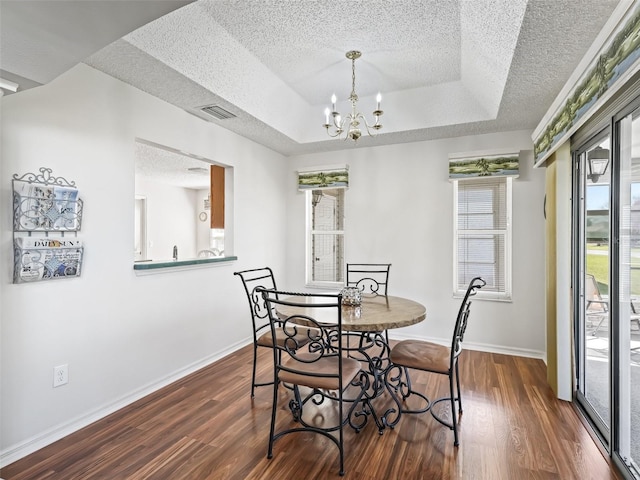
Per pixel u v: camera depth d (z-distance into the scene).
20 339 1.93
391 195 4.11
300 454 1.95
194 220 8.62
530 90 2.55
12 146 1.89
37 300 2.00
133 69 2.33
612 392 1.86
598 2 1.55
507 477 1.76
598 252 2.17
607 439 2.00
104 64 2.26
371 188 4.21
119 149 2.46
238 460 1.90
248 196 3.90
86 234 2.25
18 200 1.88
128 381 2.54
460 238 3.88
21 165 1.92
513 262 3.58
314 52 2.76
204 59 2.46
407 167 4.04
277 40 2.58
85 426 2.23
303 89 3.44
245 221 3.85
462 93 3.25
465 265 3.86
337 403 2.54
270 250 4.31
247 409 2.45
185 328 3.06
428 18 2.32
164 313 2.85
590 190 2.29
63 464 1.86
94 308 2.31
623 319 1.80
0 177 1.84
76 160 2.19
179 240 8.20
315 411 2.42
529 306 3.53
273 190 4.38
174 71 2.36
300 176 4.52
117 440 2.08
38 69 1.50
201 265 3.24
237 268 3.72
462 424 2.24
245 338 3.85
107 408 2.38
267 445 2.03
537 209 3.50
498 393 2.69
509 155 3.50
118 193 2.46
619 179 1.83
